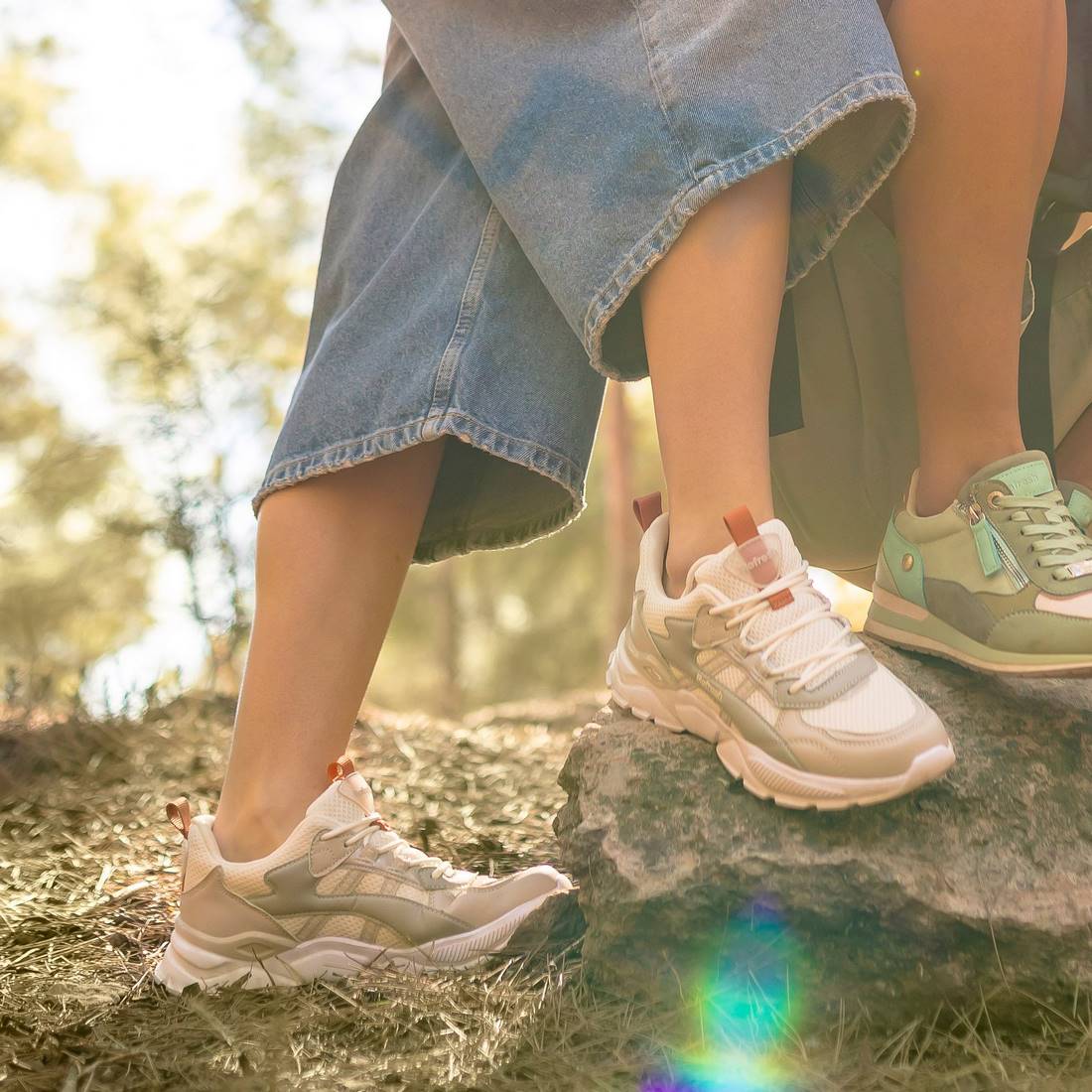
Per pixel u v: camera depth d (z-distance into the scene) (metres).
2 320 8.57
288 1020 1.16
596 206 1.18
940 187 1.22
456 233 1.33
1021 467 1.25
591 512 12.91
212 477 4.04
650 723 1.28
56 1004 1.24
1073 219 1.49
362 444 1.28
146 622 8.72
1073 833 1.17
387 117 1.45
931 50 1.19
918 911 1.10
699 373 1.17
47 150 8.41
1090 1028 1.04
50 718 2.68
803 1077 0.99
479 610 14.14
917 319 1.29
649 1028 1.09
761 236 1.16
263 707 1.33
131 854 1.87
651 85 1.16
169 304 5.30
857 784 1.08
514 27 1.26
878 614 1.38
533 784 2.32
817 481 1.57
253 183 8.45
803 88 1.11
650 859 1.16
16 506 8.66
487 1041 1.08
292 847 1.30
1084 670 1.18
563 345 1.31
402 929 1.32
